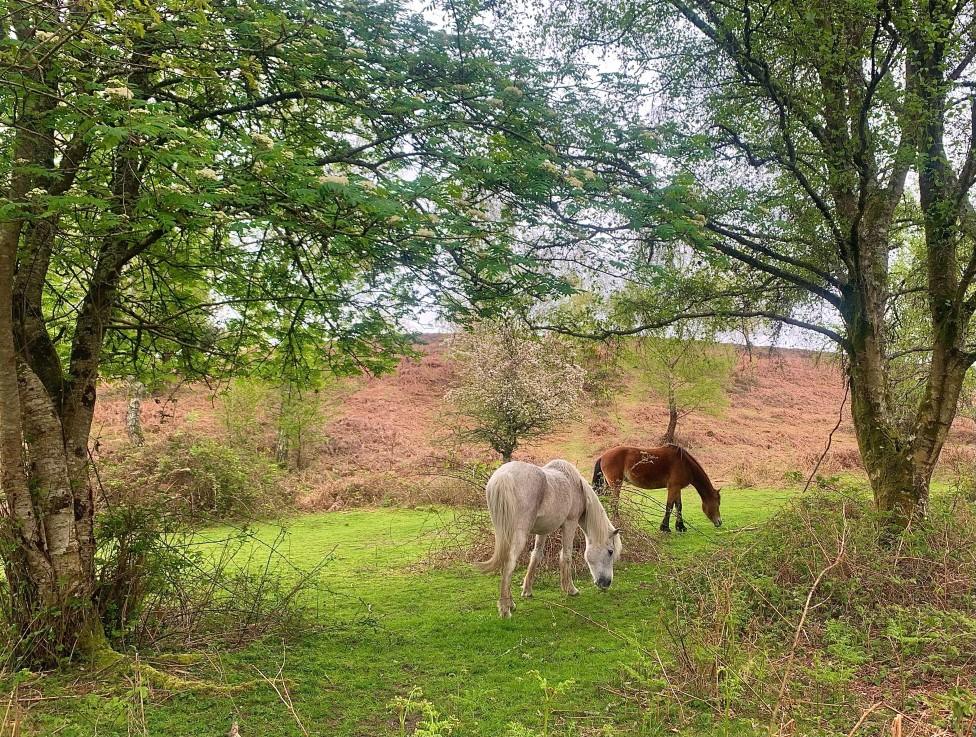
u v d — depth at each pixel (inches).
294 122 250.8
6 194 172.1
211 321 307.6
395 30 255.9
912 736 140.9
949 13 291.6
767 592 238.5
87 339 229.5
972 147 322.3
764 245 397.7
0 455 200.8
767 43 332.8
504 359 711.7
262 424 891.4
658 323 403.2
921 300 445.4
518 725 150.9
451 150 236.1
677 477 460.1
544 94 271.4
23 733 155.3
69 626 202.8
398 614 283.9
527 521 280.4
